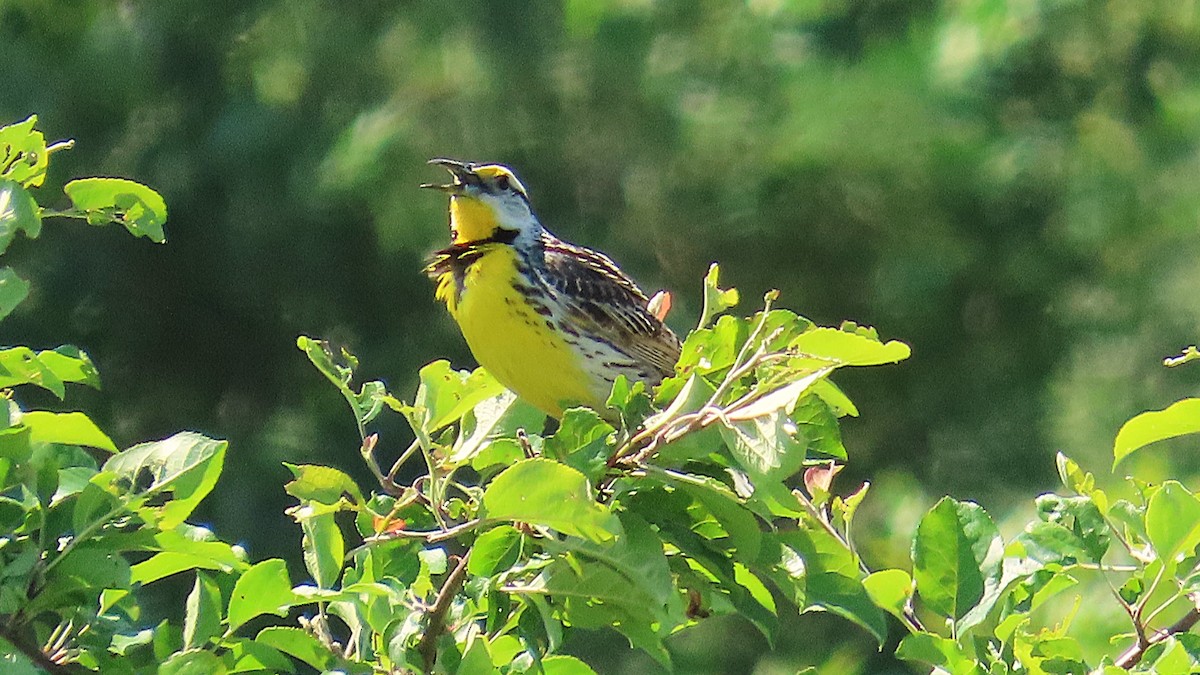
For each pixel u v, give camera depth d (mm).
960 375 16875
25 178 4895
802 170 16281
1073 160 16641
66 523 4578
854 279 16906
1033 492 15906
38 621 4891
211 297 15750
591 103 15805
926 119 16297
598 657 14078
